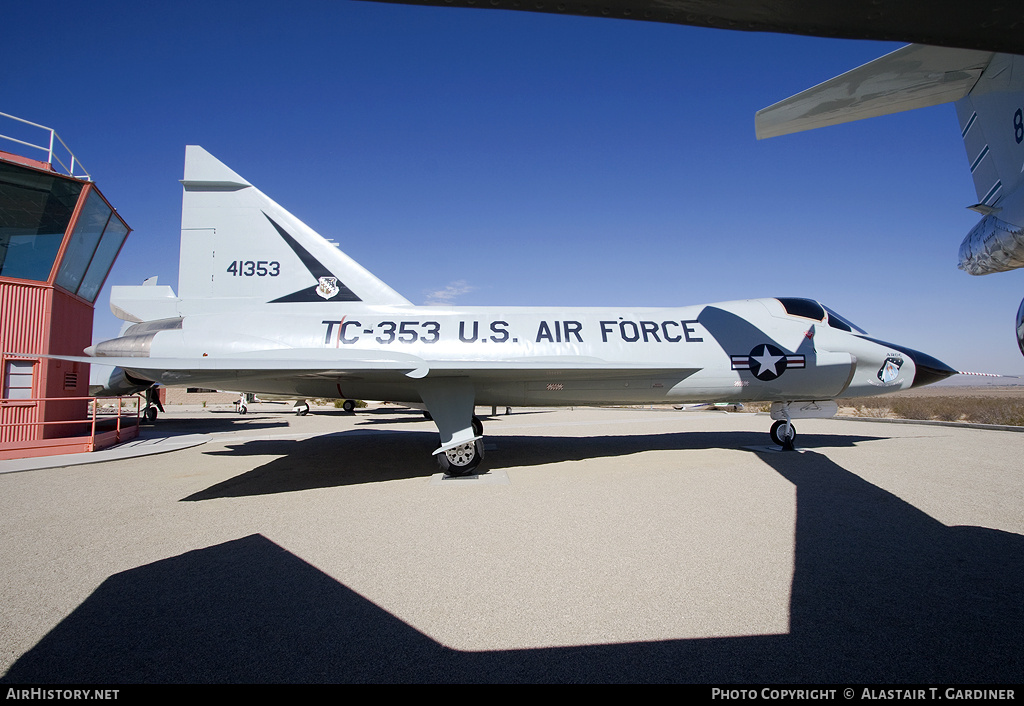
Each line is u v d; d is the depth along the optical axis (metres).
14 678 2.60
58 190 10.99
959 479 7.36
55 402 11.33
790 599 3.46
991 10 1.58
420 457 10.01
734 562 4.15
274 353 8.52
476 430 10.80
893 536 4.79
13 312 10.55
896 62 4.21
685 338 9.45
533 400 9.68
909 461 8.91
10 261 10.59
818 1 1.59
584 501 6.20
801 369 9.50
